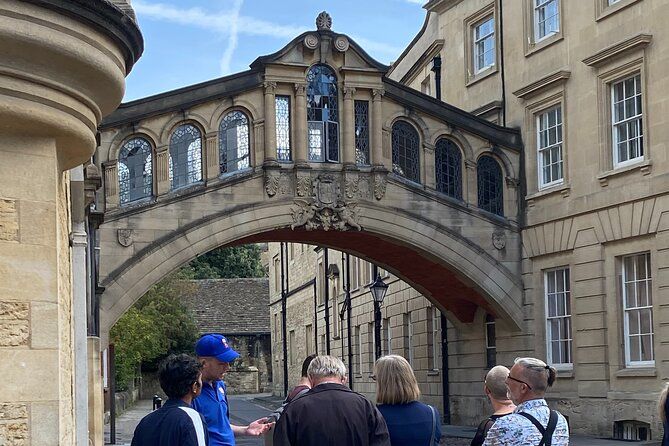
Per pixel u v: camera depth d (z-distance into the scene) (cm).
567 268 2545
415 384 663
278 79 2452
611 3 2403
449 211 2602
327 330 4519
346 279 4250
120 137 2331
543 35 2666
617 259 2353
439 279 2805
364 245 2725
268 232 2564
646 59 2250
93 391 1638
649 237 2241
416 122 2584
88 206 1561
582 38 2470
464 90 3033
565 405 2477
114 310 2292
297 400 612
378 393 662
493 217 2647
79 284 1098
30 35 628
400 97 2556
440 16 3209
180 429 571
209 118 2408
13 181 650
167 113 2372
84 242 1111
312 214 2462
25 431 631
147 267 2331
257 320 6956
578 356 2456
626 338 2331
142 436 576
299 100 2462
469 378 2984
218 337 721
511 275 2655
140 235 2336
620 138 2372
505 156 2675
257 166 2442
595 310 2402
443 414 3108
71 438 811
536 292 2627
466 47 3028
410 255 2706
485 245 2636
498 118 2809
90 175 1497
